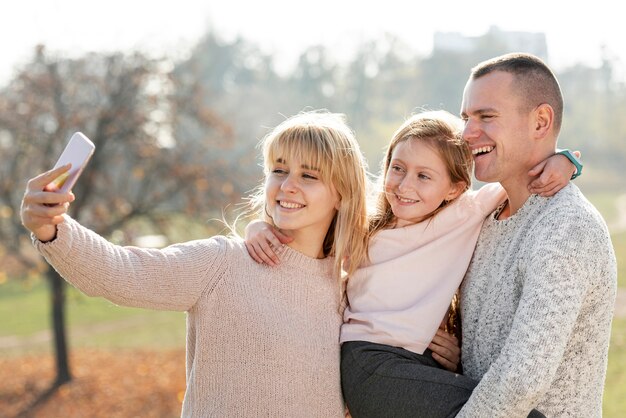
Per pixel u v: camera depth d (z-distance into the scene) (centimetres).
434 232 275
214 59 6406
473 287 263
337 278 277
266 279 261
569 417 241
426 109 301
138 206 1474
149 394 1495
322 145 266
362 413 252
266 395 248
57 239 217
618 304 1683
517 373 217
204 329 251
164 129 1534
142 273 236
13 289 2998
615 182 5478
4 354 1939
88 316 2458
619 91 7425
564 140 6819
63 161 218
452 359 268
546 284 224
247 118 5419
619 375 1166
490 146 254
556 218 233
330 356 262
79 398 1495
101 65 1512
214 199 1471
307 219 267
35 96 1443
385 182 283
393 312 265
